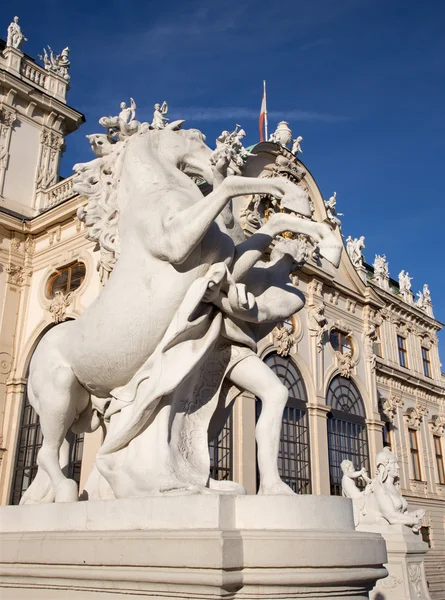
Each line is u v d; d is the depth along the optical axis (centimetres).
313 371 2161
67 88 2469
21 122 2259
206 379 318
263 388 312
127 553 239
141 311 305
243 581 223
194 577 218
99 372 320
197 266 307
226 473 1659
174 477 274
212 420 325
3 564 289
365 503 1005
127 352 308
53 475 329
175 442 295
